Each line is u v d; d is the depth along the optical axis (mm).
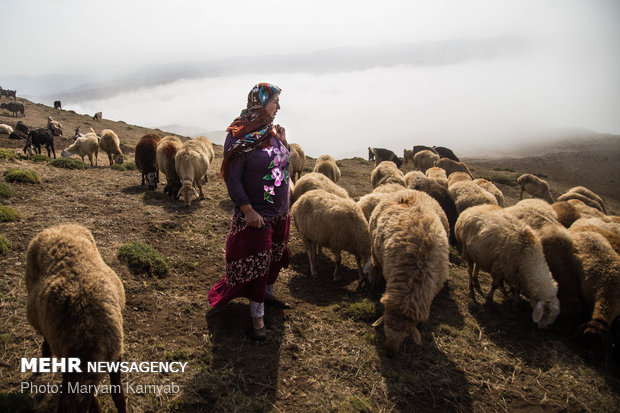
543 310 5289
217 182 12070
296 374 4066
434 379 4266
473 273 6469
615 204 25266
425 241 4621
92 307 2939
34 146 15984
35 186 9102
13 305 4438
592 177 37125
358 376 4156
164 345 4219
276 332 4688
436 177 11812
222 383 3791
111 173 12375
